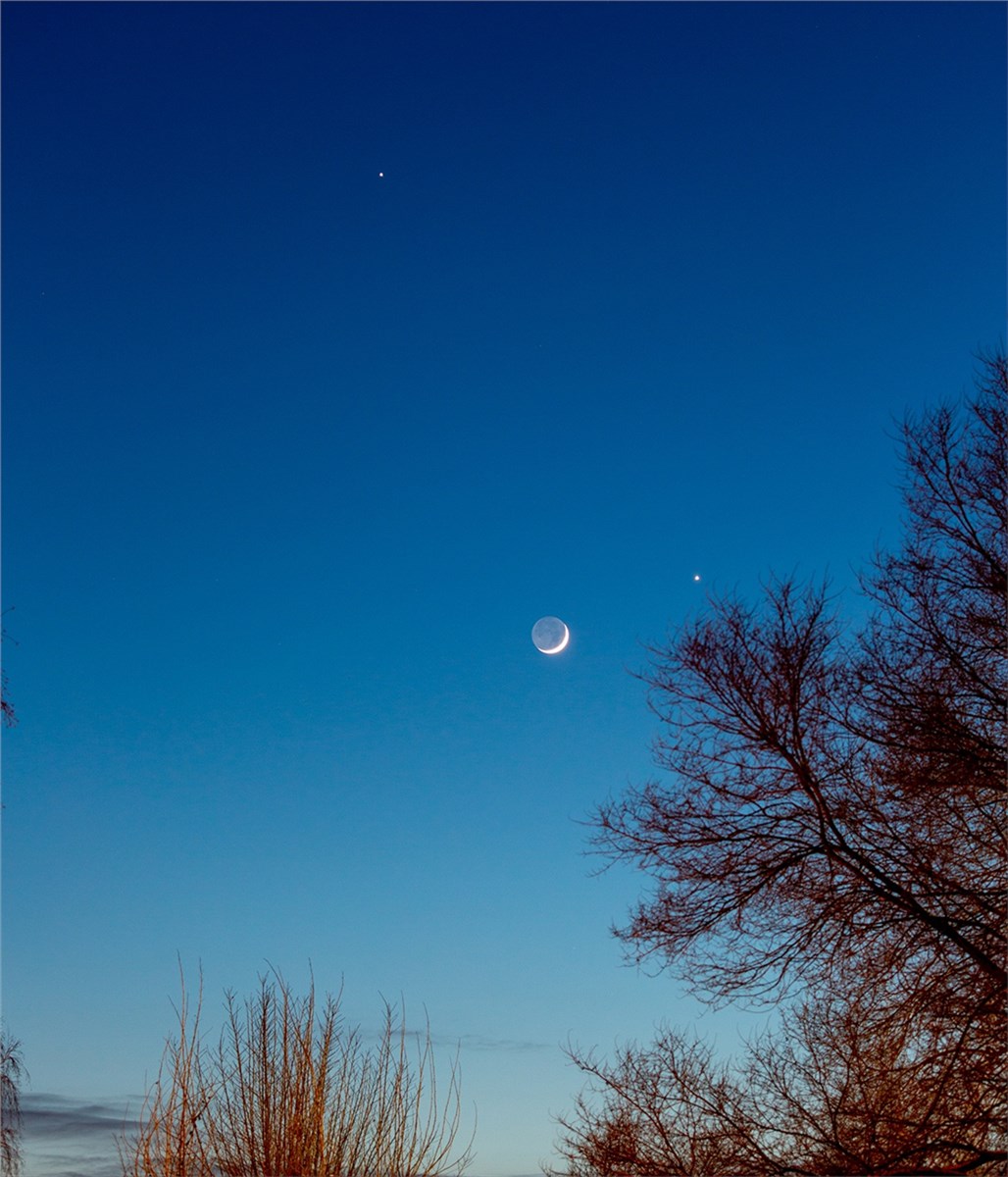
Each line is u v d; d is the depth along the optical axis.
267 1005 7.70
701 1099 12.21
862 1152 11.20
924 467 13.81
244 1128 7.32
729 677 12.61
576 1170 12.31
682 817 12.85
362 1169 7.32
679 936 12.87
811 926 12.36
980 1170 10.90
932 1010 11.68
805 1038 12.55
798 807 12.41
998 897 11.76
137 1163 7.11
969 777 11.95
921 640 12.85
